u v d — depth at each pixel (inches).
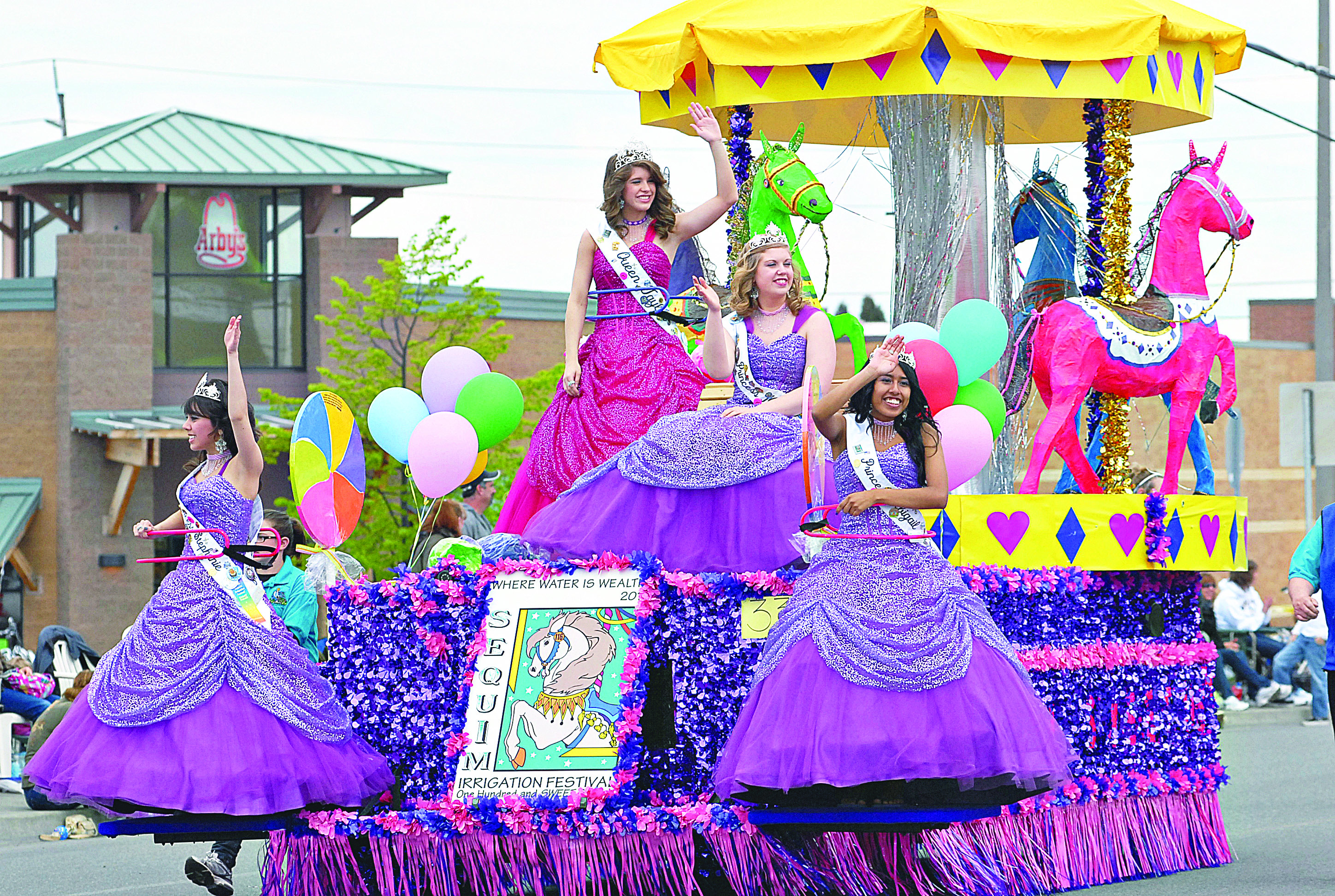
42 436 1290.6
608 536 347.9
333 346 1207.6
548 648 333.4
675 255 415.2
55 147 1393.9
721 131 453.1
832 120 511.5
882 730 288.5
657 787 327.0
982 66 386.9
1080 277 418.6
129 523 1289.4
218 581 313.9
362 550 1123.3
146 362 1291.8
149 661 307.4
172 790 297.4
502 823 321.1
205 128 1378.0
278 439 1175.6
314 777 310.3
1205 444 423.2
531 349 1403.8
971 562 360.2
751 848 326.6
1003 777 293.4
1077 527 369.7
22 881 420.5
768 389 360.5
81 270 1277.1
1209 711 397.4
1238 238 414.0
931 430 308.0
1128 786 377.7
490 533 510.0
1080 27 389.7
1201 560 386.6
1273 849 426.9
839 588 300.8
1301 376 1648.6
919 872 341.1
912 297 432.5
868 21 385.1
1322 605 394.0
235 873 434.9
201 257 1343.5
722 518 346.3
